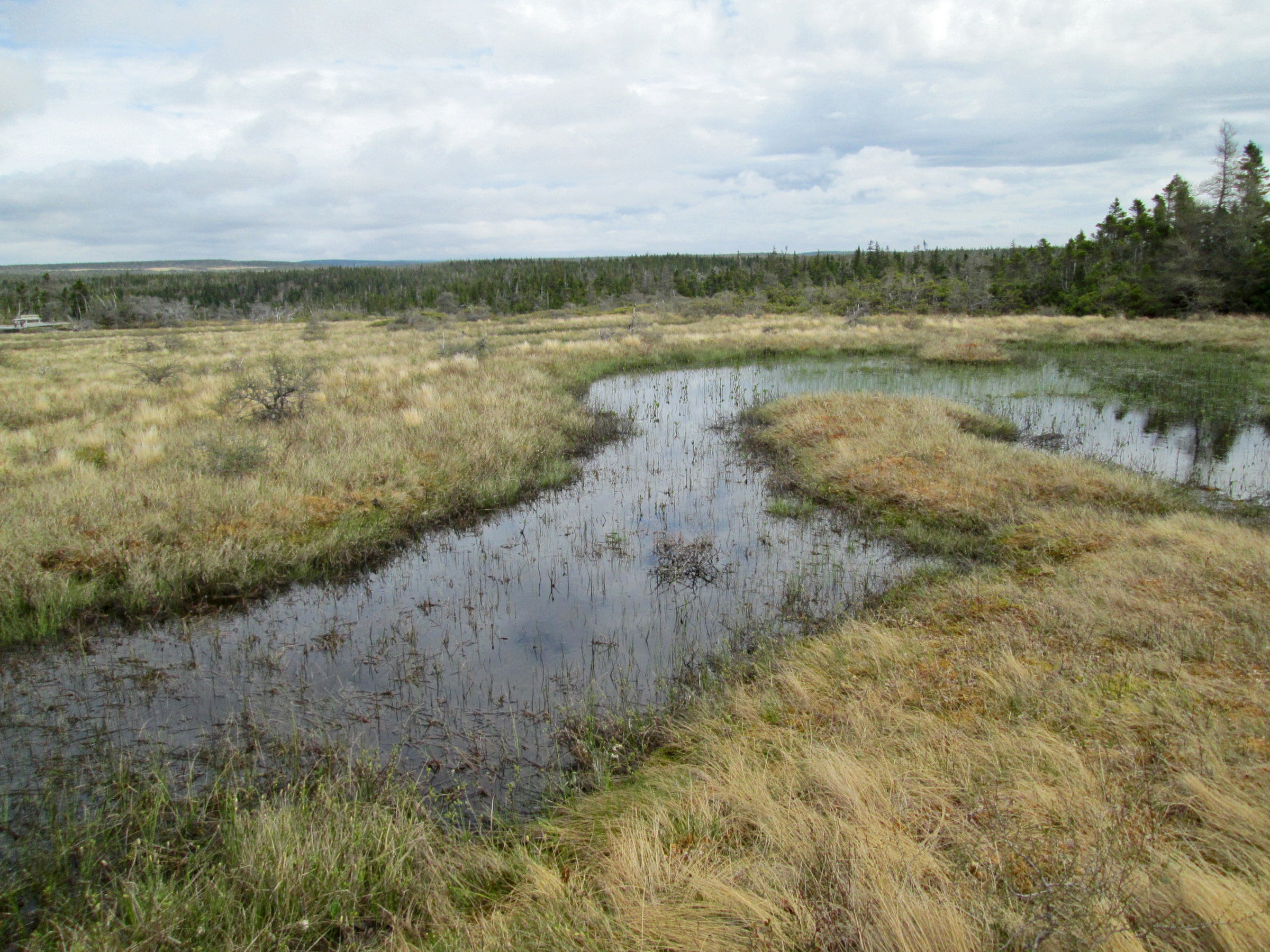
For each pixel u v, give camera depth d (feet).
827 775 10.84
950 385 59.52
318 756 14.11
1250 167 114.93
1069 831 9.22
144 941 9.02
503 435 37.70
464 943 9.05
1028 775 10.58
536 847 11.16
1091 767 10.68
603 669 17.78
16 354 88.84
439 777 13.65
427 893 10.28
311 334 116.47
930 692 14.05
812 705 14.21
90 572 21.21
